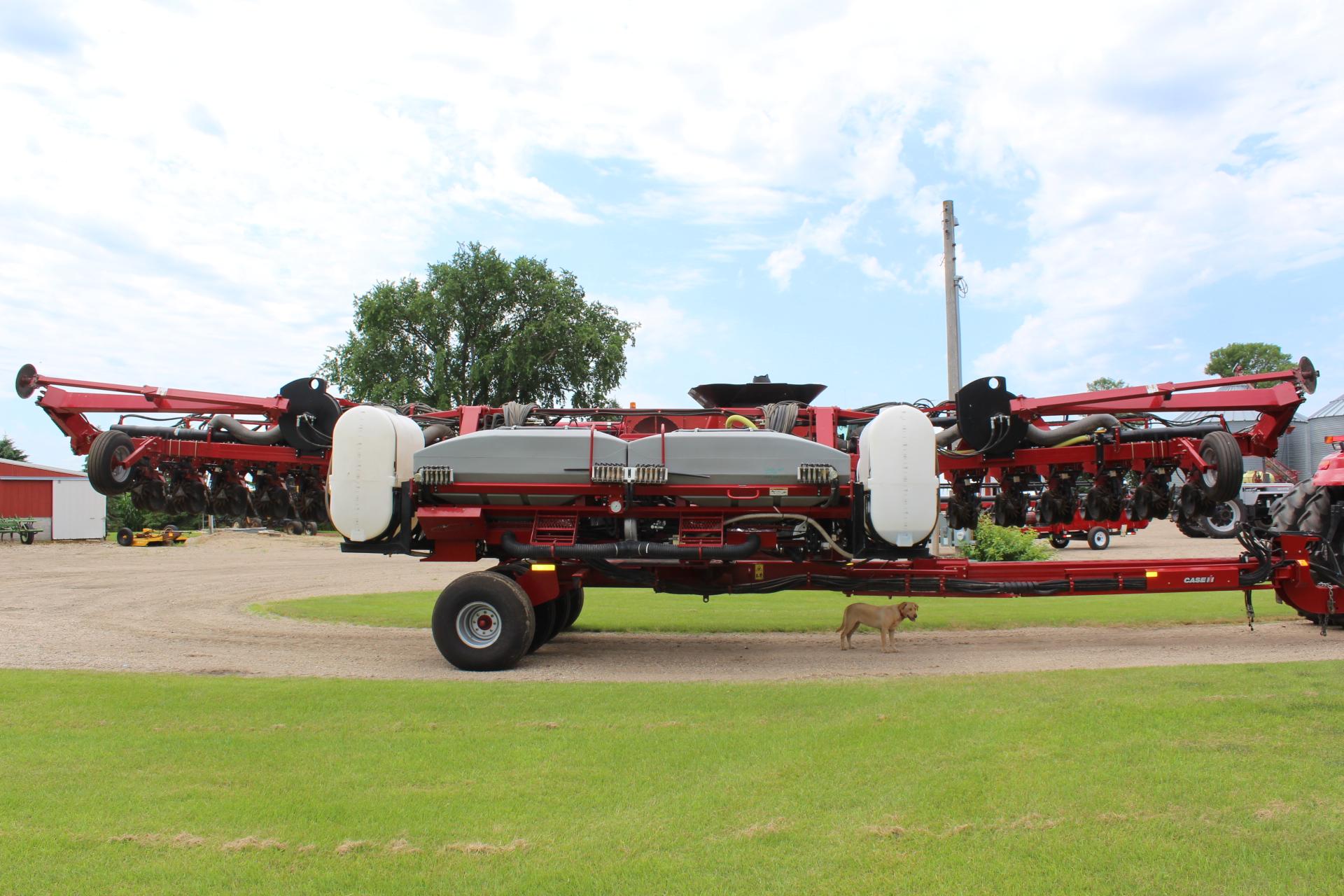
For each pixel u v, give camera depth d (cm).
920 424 855
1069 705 618
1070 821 405
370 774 494
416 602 1471
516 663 888
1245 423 1284
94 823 421
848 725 583
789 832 399
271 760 522
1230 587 1010
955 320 2323
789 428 988
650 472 868
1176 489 1052
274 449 1058
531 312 4550
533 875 358
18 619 1305
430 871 364
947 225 2328
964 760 498
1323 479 1069
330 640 1085
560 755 528
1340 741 517
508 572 922
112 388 1020
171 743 561
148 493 1062
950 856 370
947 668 859
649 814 427
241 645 1051
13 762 519
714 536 904
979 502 1158
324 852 385
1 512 4078
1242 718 567
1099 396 984
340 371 4494
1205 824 398
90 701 684
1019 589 986
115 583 1936
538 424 1056
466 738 570
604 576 977
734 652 987
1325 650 927
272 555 3109
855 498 870
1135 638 1042
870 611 979
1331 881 343
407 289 4478
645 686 746
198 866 371
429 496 924
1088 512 1112
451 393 4331
